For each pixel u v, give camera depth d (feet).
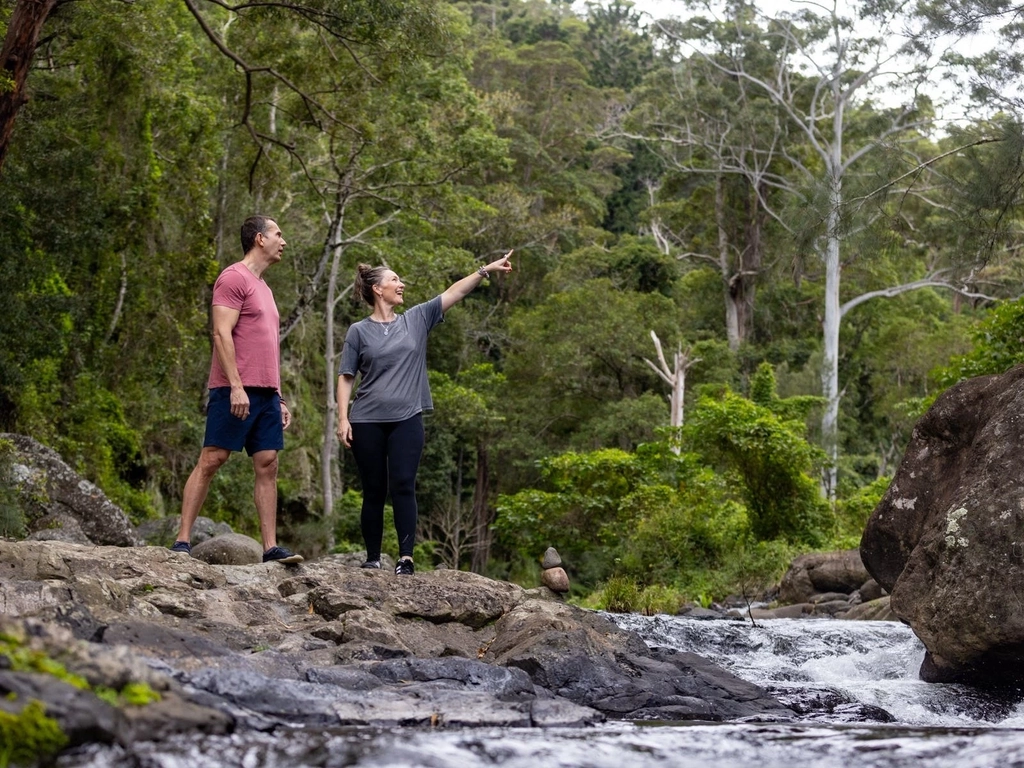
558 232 155.63
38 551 18.86
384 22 56.59
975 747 11.71
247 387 21.86
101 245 57.98
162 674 11.98
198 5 89.40
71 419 61.62
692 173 153.28
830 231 43.78
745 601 53.26
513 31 226.99
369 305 24.18
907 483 23.75
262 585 21.24
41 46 63.16
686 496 67.36
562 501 77.20
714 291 158.10
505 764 10.64
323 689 13.83
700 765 11.07
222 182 82.74
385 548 96.94
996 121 43.09
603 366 137.28
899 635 26.43
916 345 149.07
